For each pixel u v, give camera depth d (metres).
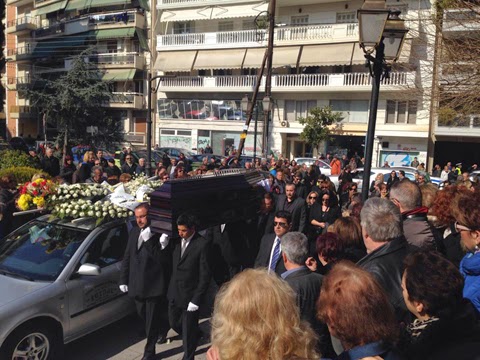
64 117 22.20
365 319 1.75
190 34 30.25
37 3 38.88
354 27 25.27
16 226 6.71
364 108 26.19
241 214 5.07
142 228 4.69
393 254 2.82
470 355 1.78
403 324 2.31
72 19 35.28
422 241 3.42
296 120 28.09
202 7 30.00
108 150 22.89
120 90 34.03
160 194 4.25
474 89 8.20
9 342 3.96
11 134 42.50
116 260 5.13
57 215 5.30
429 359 1.89
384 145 25.78
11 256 4.86
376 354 1.72
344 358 1.76
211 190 4.63
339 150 27.00
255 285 1.73
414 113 24.78
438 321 1.97
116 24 32.88
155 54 32.59
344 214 5.68
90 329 4.73
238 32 28.58
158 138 33.06
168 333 5.44
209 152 28.27
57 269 4.59
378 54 5.32
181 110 31.94
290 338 1.64
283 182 10.03
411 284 2.08
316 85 26.44
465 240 2.75
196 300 4.39
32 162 11.56
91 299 4.71
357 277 1.88
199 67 29.97
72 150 21.34
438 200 3.86
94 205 5.14
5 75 42.47
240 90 29.00
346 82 25.61
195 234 4.54
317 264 4.03
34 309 4.10
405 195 3.61
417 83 10.96
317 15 27.11
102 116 23.05
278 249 4.52
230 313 1.70
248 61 28.36
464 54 8.38
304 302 3.04
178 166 10.79
